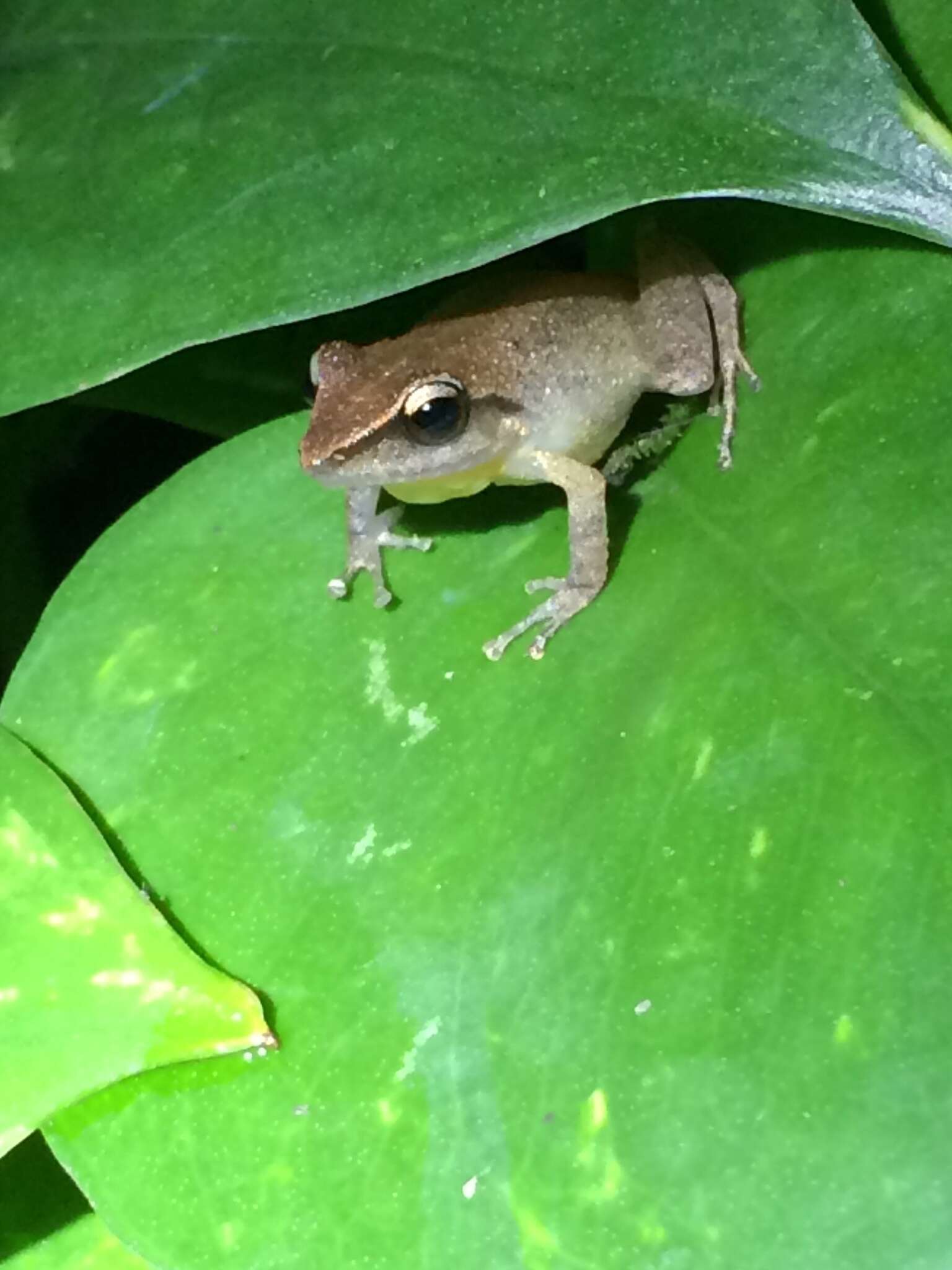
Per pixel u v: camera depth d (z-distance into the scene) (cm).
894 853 6
